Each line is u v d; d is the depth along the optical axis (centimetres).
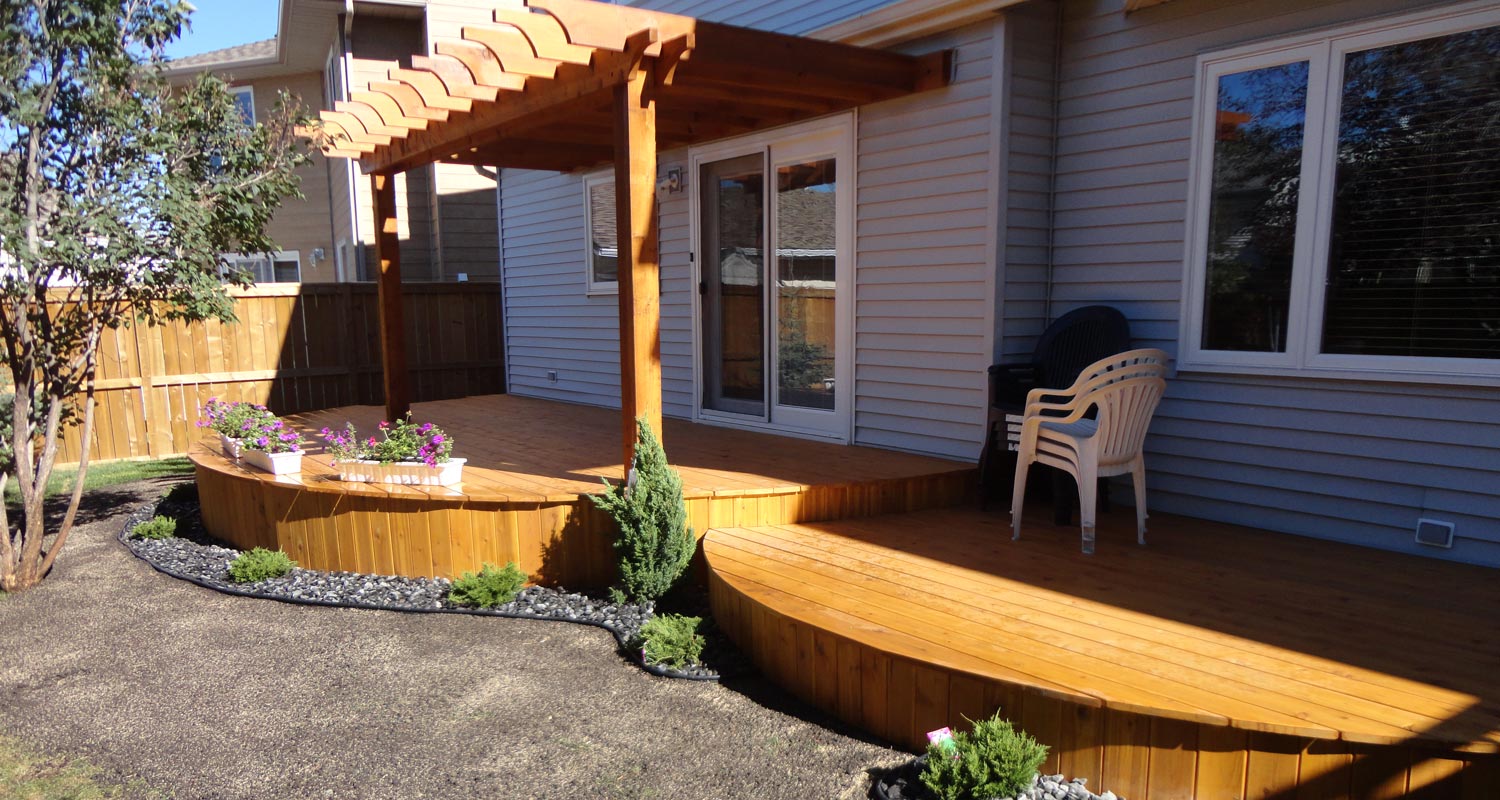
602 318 845
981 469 481
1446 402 370
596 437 659
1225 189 430
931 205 521
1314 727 225
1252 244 423
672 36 414
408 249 1200
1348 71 386
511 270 984
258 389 911
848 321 580
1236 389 434
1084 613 315
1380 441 390
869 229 561
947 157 509
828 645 308
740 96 521
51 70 441
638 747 295
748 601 345
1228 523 444
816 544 414
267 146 514
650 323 432
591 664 365
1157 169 455
